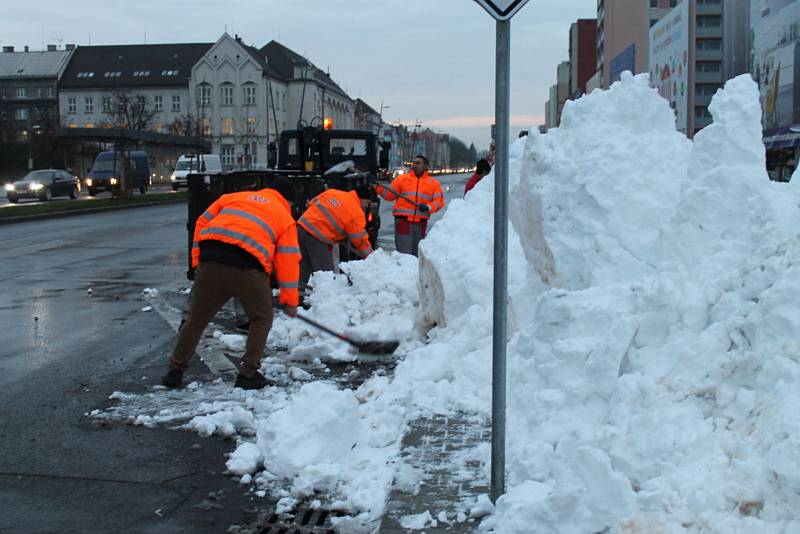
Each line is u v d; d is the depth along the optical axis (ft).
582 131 18.31
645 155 17.67
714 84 215.92
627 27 226.38
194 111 303.27
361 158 58.85
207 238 20.35
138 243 63.46
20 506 13.79
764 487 10.08
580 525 11.03
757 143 16.15
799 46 79.97
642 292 14.43
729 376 12.24
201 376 22.26
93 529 12.97
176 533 12.87
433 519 12.77
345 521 12.95
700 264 14.87
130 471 15.39
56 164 217.15
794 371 11.27
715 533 9.98
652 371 13.47
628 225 17.03
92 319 31.17
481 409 17.67
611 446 12.08
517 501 11.96
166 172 193.36
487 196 27.84
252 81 298.76
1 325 29.86
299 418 15.43
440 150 539.70
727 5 100.01
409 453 15.47
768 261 13.21
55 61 320.09
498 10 12.39
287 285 20.85
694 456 11.34
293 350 24.07
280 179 23.32
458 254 24.39
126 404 19.58
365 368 23.35
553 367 14.53
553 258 17.42
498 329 12.91
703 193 15.57
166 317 31.71
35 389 20.99
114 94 257.55
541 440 13.78
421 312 26.02
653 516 10.52
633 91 18.35
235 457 15.49
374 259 31.60
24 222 85.92
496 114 12.64
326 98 324.60
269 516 13.48
